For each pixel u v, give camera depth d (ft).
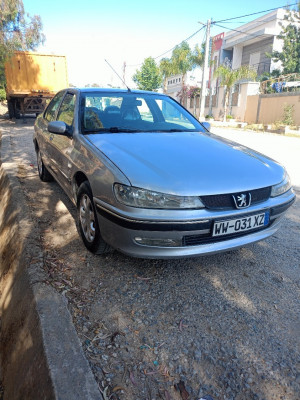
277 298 8.87
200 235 8.26
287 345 7.33
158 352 7.07
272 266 10.39
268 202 9.06
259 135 51.98
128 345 7.22
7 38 48.26
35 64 49.49
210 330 7.68
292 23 86.48
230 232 8.46
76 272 9.68
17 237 11.63
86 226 10.50
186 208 7.94
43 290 8.52
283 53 83.20
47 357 6.57
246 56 101.30
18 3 51.29
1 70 48.47
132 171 8.33
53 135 14.03
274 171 9.70
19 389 7.12
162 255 8.23
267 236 9.48
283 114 65.77
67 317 7.64
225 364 6.82
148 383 6.41
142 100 13.43
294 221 14.06
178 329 7.68
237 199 8.38
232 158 9.73
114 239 8.63
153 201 7.89
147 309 8.29
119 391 6.22
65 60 51.08
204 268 10.10
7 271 11.35
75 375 6.24
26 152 26.11
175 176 8.28
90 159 9.70
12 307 9.49
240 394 6.24
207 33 68.90
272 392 6.29
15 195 15.34
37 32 57.52
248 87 77.20
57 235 11.94
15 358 8.04
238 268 10.18
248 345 7.29
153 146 9.96
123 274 9.64
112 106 12.64
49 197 15.75
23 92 49.73
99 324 7.75
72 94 13.66
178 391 6.28
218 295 8.87
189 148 10.12
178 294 8.86
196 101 100.58
